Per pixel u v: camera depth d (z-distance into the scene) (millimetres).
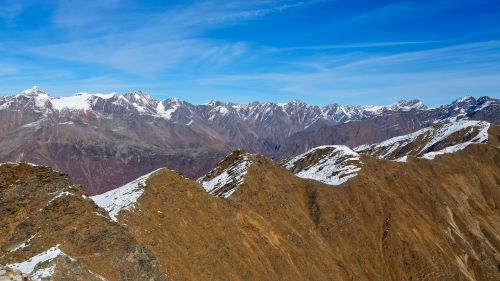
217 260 78750
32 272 50156
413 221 120000
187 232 80000
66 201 63844
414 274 107062
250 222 96000
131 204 78062
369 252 109562
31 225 60312
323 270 96750
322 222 111500
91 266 57125
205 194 92812
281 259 90562
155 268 63531
